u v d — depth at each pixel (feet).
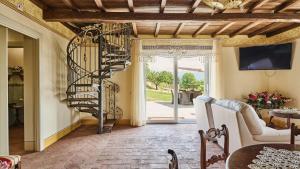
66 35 20.59
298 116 14.90
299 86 20.53
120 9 16.51
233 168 4.96
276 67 22.52
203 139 5.91
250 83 25.03
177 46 24.30
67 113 20.65
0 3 11.05
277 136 11.46
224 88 24.41
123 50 20.40
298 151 6.11
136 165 12.56
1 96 11.71
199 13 16.47
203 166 5.87
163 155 14.20
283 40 22.50
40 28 15.43
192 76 25.72
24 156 14.17
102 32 19.97
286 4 15.40
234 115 11.65
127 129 21.91
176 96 25.12
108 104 24.57
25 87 15.30
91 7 15.81
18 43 17.79
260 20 16.67
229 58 24.91
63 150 15.39
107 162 13.06
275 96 21.63
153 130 21.38
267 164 5.20
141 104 23.80
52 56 17.61
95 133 20.38
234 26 21.09
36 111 15.25
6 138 11.89
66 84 20.86
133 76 23.79
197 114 19.79
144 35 24.38
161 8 15.51
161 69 25.50
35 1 14.23
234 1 11.02
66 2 14.53
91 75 20.06
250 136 11.39
